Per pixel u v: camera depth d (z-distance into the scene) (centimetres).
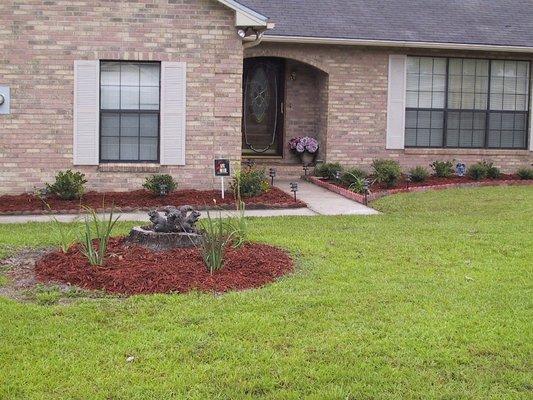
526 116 1944
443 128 1898
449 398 507
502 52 1892
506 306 700
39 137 1350
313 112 1911
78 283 753
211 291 732
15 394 503
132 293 726
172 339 599
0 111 1335
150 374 535
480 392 516
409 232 1073
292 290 743
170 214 867
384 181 1605
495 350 588
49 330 620
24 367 545
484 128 1927
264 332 617
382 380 530
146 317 653
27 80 1337
